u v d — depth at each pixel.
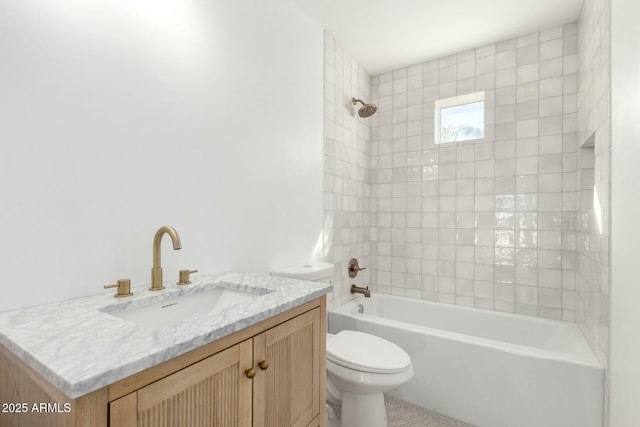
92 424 0.52
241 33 1.57
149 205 1.16
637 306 1.12
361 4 2.00
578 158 2.11
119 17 1.07
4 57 0.82
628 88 1.20
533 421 1.62
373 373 1.42
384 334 2.09
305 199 2.06
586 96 1.87
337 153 2.44
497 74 2.42
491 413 1.72
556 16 2.11
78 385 0.48
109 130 1.04
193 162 1.33
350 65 2.62
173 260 1.25
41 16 0.89
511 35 2.33
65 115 0.94
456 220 2.57
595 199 1.66
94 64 1.00
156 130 1.19
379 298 2.83
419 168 2.74
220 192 1.45
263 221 1.70
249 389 0.84
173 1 1.25
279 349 0.95
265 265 1.71
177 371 0.66
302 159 2.03
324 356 1.18
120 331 0.70
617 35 1.32
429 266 2.68
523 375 1.65
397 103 2.85
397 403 1.97
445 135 2.73
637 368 1.12
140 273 1.13
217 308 1.22
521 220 2.33
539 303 2.27
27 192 0.86
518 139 2.34
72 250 0.95
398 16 2.12
